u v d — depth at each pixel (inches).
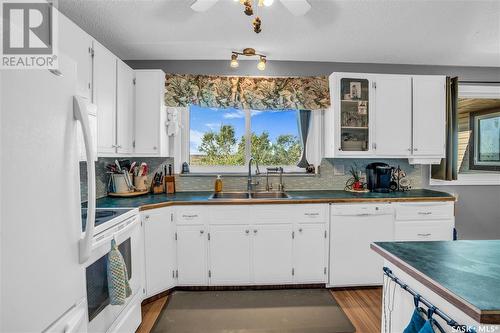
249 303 86.6
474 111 125.3
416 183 120.1
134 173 107.4
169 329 74.2
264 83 109.8
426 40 93.6
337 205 94.4
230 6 73.5
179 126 114.1
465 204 121.8
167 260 90.4
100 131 78.9
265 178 116.3
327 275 95.0
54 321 31.9
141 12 76.2
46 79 30.6
